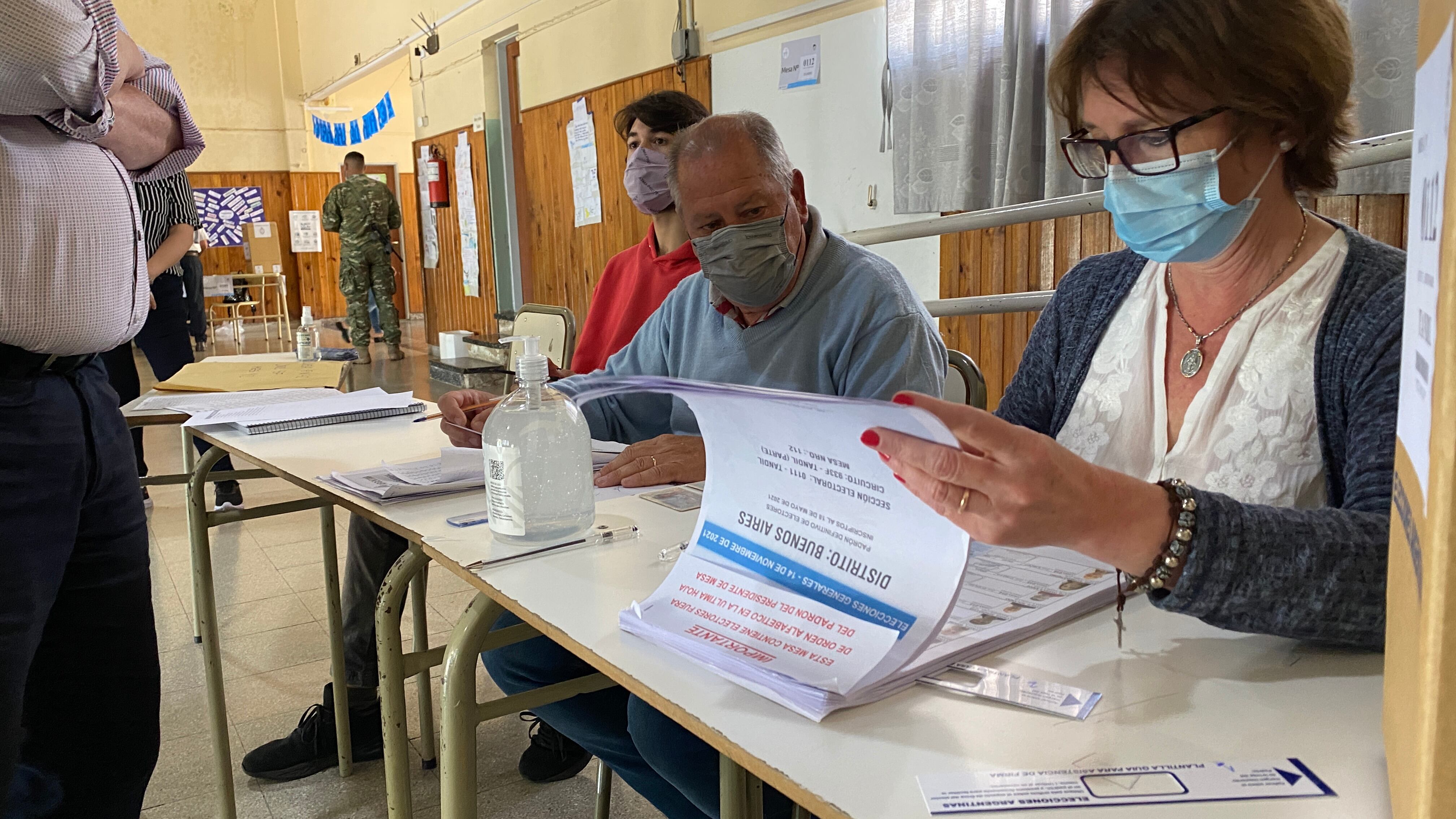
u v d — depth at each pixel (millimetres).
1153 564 624
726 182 1341
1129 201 922
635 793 1831
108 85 1177
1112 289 1110
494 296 7043
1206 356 990
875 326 1428
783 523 729
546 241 6227
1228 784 507
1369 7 2023
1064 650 688
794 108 3834
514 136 6551
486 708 846
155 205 2455
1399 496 435
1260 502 933
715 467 771
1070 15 2646
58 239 1147
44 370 1191
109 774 1453
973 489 578
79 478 1241
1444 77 331
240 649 2494
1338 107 863
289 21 11602
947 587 629
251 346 9641
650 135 2131
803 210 1497
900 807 500
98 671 1407
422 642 1896
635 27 4871
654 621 732
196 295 7930
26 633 1159
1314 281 918
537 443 963
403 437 1641
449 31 7105
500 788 1849
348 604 1902
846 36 3547
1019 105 2785
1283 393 919
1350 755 532
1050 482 568
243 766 1898
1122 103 877
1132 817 483
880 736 576
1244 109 838
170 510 3840
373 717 1964
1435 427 324
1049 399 1168
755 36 3996
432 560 1032
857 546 680
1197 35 819
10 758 1146
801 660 653
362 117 11766
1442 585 315
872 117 3486
